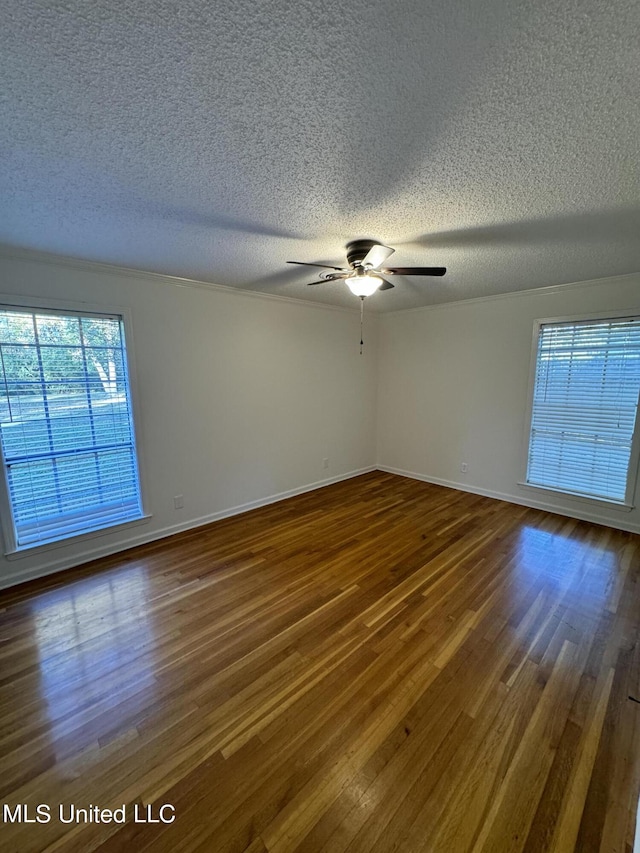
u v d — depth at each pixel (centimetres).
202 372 341
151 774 132
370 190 165
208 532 338
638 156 139
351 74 101
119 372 295
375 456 545
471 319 419
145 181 158
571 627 207
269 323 387
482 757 137
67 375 270
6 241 226
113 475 300
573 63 98
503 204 179
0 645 197
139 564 281
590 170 149
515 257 262
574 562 277
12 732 148
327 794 125
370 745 141
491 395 412
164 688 168
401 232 213
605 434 338
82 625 212
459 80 104
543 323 362
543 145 133
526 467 391
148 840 113
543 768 133
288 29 89
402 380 498
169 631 206
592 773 131
